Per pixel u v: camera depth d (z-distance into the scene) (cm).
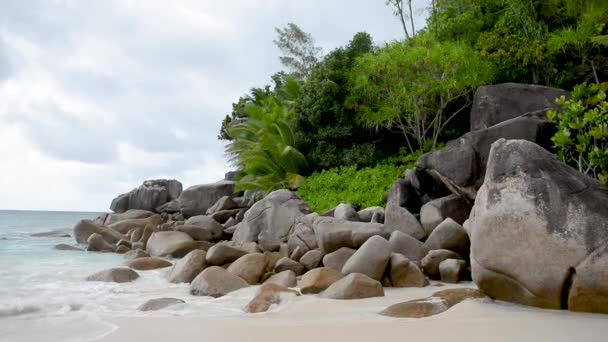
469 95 1625
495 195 548
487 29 1691
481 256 544
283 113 2077
